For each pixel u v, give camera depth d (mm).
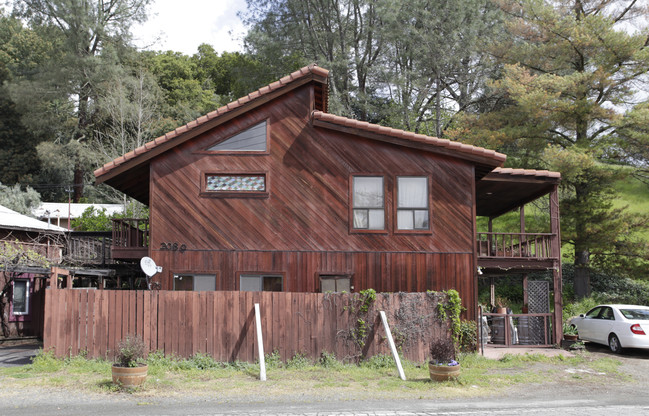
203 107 55250
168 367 12508
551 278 30578
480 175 17156
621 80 25875
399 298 13703
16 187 42469
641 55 24188
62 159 46094
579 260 27016
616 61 25281
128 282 24953
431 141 15719
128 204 41688
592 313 18781
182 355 12961
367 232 15727
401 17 35781
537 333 18000
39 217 42250
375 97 41812
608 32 25109
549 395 11180
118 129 45438
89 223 38594
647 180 28766
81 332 13000
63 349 12969
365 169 15969
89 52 48188
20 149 52031
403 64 39375
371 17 39625
